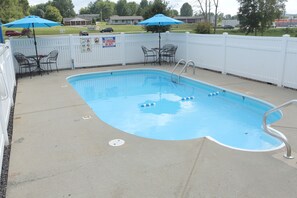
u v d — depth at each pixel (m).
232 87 7.74
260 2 34.44
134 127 5.77
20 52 10.48
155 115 6.50
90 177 3.25
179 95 8.16
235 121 6.00
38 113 5.69
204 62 10.73
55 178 3.24
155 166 3.47
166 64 12.32
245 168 3.38
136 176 3.25
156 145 4.09
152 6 14.58
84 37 11.43
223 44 9.53
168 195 2.88
